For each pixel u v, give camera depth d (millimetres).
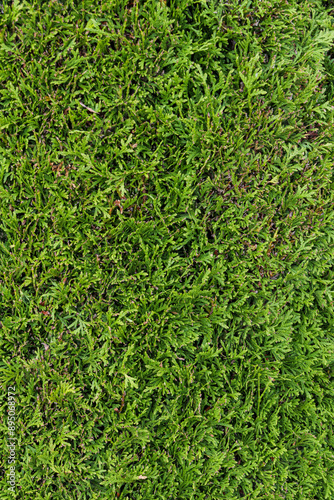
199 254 2082
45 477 1865
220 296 2084
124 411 1959
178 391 1995
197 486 2025
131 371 1914
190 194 1987
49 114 1875
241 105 2051
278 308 2180
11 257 1825
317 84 2209
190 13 2049
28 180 1862
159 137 1973
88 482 1862
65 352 1879
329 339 2371
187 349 2031
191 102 2008
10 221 1831
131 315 1946
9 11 1800
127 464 1926
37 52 1827
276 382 2256
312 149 2311
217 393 2078
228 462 2055
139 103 1953
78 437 1900
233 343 2135
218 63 2068
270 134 2129
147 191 2004
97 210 1900
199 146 2035
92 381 1919
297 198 2197
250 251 2121
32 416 1863
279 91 2111
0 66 1814
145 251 1936
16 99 1821
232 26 2055
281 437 2271
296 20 2213
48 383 1861
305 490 2266
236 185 2061
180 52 1979
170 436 1985
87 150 1899
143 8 1890
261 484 2131
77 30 1847
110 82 1891
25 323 1828
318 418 2328
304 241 2279
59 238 1872
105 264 1950
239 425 2117
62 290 1864
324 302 2285
